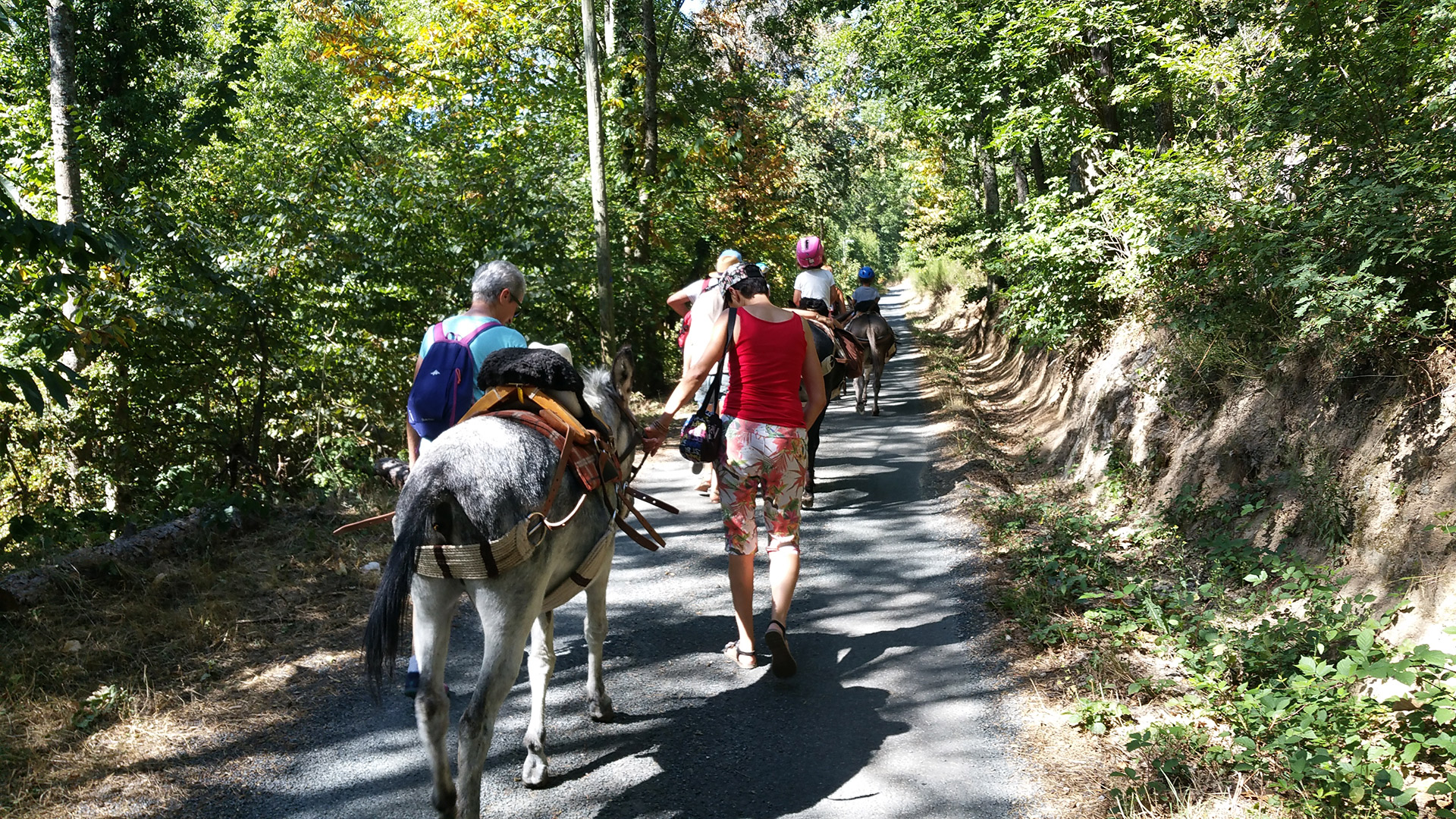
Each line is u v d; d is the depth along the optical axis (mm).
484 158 12391
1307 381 5836
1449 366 4816
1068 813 3602
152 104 16891
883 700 4633
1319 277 5168
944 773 3949
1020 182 22297
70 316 7645
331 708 4551
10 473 9031
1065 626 5133
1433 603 4152
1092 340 10039
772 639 4637
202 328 8367
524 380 3652
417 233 10867
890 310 44969
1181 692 4391
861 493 8781
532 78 18641
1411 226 4910
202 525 6699
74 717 4270
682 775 3979
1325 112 5695
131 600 5574
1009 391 15828
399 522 3135
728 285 4828
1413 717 3566
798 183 25547
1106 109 12375
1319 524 5129
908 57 16125
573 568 3629
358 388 9781
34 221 5398
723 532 7602
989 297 22359
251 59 19516
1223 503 6027
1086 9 10898
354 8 22203
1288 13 6074
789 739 4270
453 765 4023
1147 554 6223
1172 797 3566
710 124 20328
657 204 16938
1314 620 4375
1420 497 4562
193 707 4484
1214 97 7863
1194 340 6852
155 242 8281
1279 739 3594
